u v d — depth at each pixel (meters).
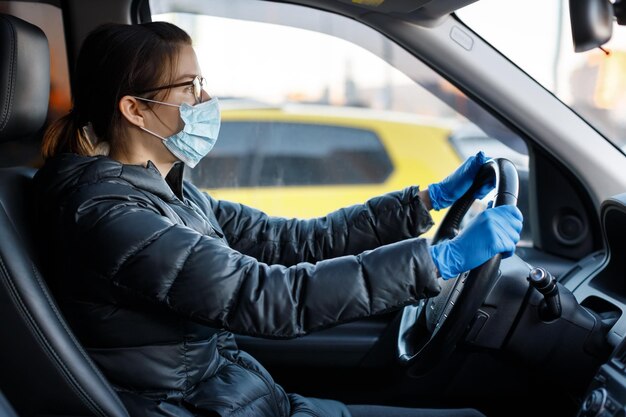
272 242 1.63
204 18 2.03
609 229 1.68
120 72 1.28
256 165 4.24
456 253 1.11
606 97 2.09
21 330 1.13
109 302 1.19
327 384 1.96
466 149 4.71
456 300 1.31
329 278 1.10
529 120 1.96
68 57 1.88
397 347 1.58
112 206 1.17
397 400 1.94
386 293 1.09
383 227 1.60
